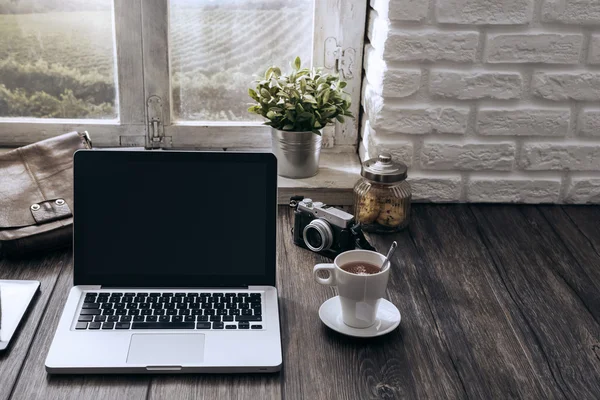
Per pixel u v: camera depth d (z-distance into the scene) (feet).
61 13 6.17
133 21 6.14
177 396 3.58
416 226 5.59
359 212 5.45
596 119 5.85
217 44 6.40
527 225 5.69
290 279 4.73
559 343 4.16
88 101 6.49
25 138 6.49
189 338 3.88
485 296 4.63
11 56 6.28
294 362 3.88
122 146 6.59
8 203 5.04
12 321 4.10
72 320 3.98
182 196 4.29
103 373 3.69
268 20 6.37
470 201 6.07
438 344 4.10
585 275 4.95
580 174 6.04
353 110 6.63
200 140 6.63
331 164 6.44
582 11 5.51
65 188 5.22
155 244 4.28
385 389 3.70
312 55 6.46
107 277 4.27
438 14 5.45
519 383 3.79
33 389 3.59
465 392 3.71
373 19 6.09
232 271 4.30
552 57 5.64
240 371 3.74
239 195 4.30
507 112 5.78
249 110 5.92
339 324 4.14
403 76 5.58
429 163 5.92
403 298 4.57
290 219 5.67
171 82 6.47
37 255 4.96
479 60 5.66
